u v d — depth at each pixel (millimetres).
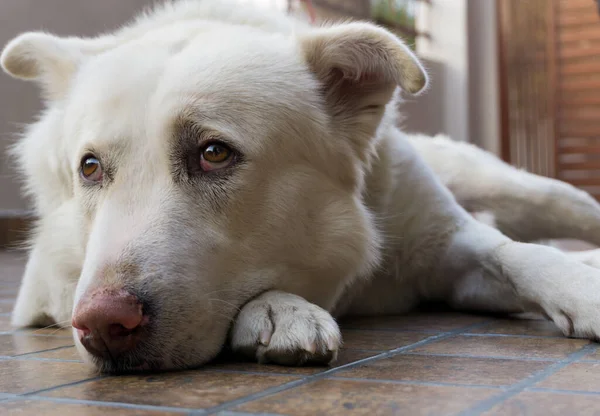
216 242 733
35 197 960
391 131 966
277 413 578
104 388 652
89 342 681
